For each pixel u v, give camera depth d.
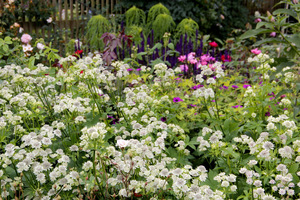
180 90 2.92
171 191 1.62
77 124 2.07
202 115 2.38
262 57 2.43
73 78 2.23
